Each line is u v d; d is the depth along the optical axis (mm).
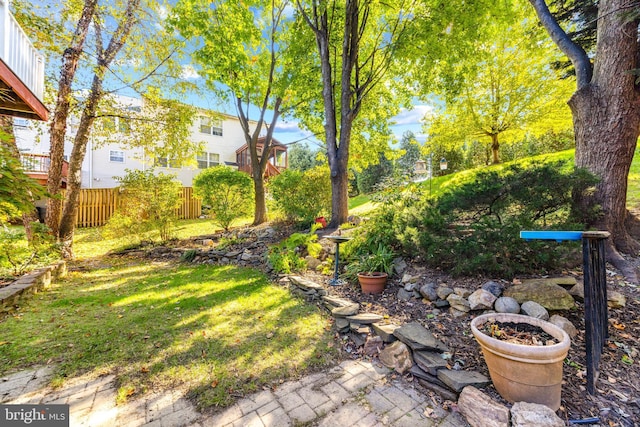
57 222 6156
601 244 2129
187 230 9305
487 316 2062
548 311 2373
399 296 3193
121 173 13758
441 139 13156
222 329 2820
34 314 3223
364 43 8000
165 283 4445
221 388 1957
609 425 1542
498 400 1695
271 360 2285
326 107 6543
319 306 3352
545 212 3059
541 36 7789
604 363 1987
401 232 3697
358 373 2141
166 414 1729
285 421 1675
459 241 3047
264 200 9352
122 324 2949
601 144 3529
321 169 7621
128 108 7539
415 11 6742
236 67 7188
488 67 11188
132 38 6898
